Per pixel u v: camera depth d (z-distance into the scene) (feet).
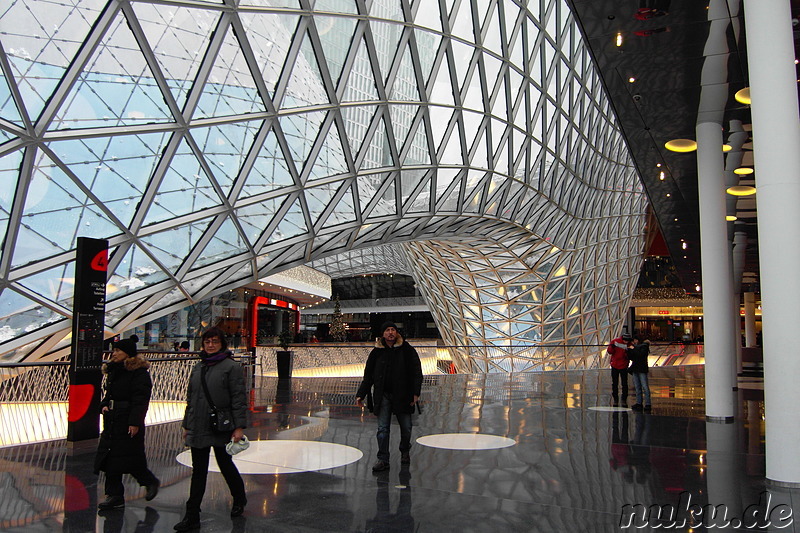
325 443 37.42
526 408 55.67
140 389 23.73
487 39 77.30
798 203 27.96
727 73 44.04
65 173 43.91
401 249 145.07
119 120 45.96
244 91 54.34
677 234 108.27
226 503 23.99
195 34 48.44
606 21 36.73
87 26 41.27
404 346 31.40
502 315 145.18
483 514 22.25
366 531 20.33
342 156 67.56
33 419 47.06
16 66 38.81
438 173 81.71
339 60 61.93
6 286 43.96
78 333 38.34
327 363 112.57
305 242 70.28
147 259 54.29
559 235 125.39
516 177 93.40
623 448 35.55
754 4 29.53
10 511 23.06
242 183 57.52
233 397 21.70
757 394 72.43
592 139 113.60
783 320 27.53
